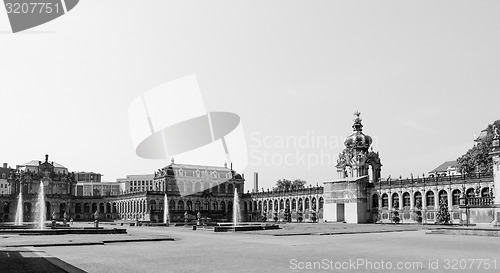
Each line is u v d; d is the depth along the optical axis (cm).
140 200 17462
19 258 3152
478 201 8806
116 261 3053
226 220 17062
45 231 6059
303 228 8444
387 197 12875
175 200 17888
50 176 18675
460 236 5856
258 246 4278
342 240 5116
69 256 3350
